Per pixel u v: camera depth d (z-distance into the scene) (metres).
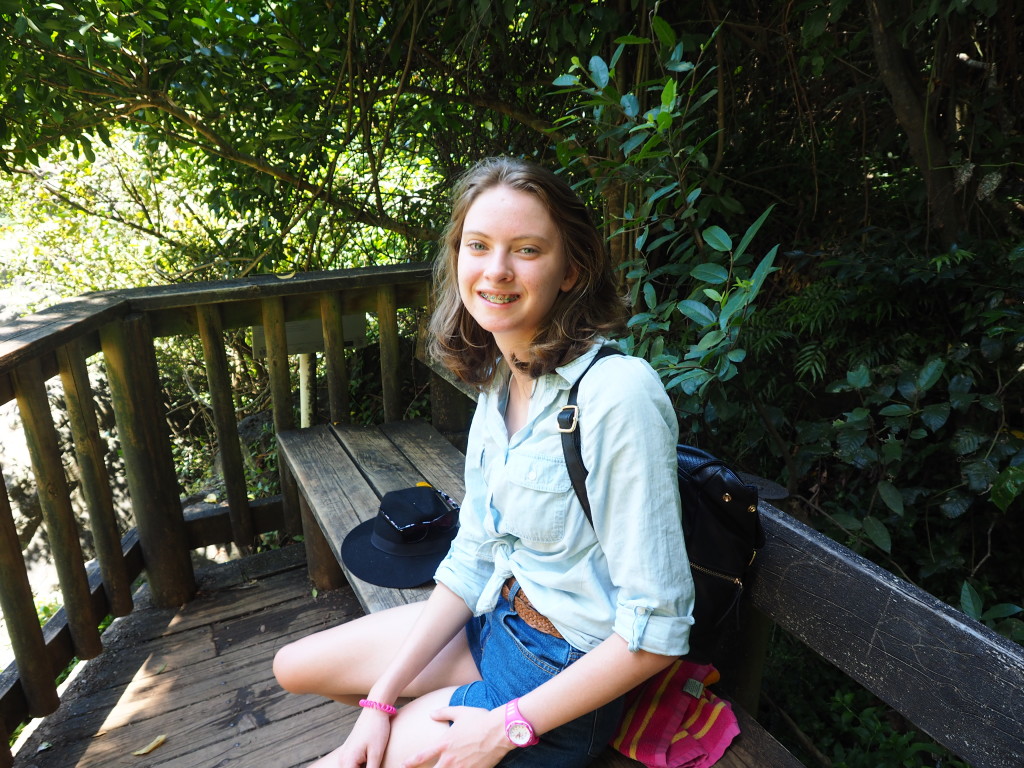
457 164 4.00
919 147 2.30
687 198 1.91
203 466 5.76
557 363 1.04
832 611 1.06
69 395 2.14
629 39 1.85
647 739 1.14
